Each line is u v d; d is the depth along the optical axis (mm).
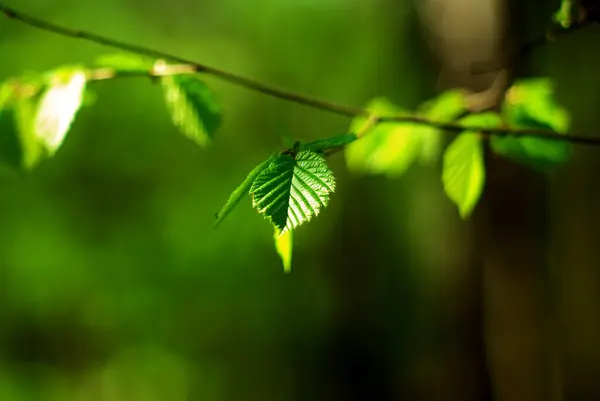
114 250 9766
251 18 10398
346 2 10234
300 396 10688
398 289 10758
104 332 9852
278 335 10719
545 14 5164
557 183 10289
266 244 10281
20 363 9609
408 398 10297
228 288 10188
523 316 6012
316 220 10781
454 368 7637
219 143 10117
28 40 8969
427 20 6152
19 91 2268
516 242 5941
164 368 10055
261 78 10398
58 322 9672
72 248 9586
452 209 9008
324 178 1324
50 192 9492
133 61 2178
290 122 10422
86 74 2145
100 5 9484
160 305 9938
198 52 10016
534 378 6082
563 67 9766
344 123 10453
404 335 10578
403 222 10672
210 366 10328
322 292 10891
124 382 9883
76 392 9688
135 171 9828
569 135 2176
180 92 2256
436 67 8641
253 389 10570
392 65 9977
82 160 9578
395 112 2688
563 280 10492
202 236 9984
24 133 2377
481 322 7434
